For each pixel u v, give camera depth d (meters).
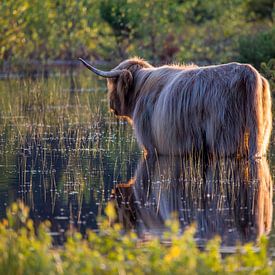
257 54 61.56
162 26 89.12
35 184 33.09
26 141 43.34
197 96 37.34
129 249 22.55
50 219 27.70
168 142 38.34
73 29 92.75
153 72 40.41
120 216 28.11
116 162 37.38
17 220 27.66
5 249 21.52
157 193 31.34
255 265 21.03
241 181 33.06
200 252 23.66
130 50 88.00
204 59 87.62
